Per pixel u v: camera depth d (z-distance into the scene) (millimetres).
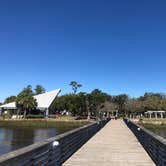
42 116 100438
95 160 13969
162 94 145500
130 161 13797
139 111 130250
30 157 7988
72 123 83750
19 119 91625
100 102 115562
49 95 105500
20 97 99562
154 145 13664
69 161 13625
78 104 106812
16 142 44875
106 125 48406
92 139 24156
